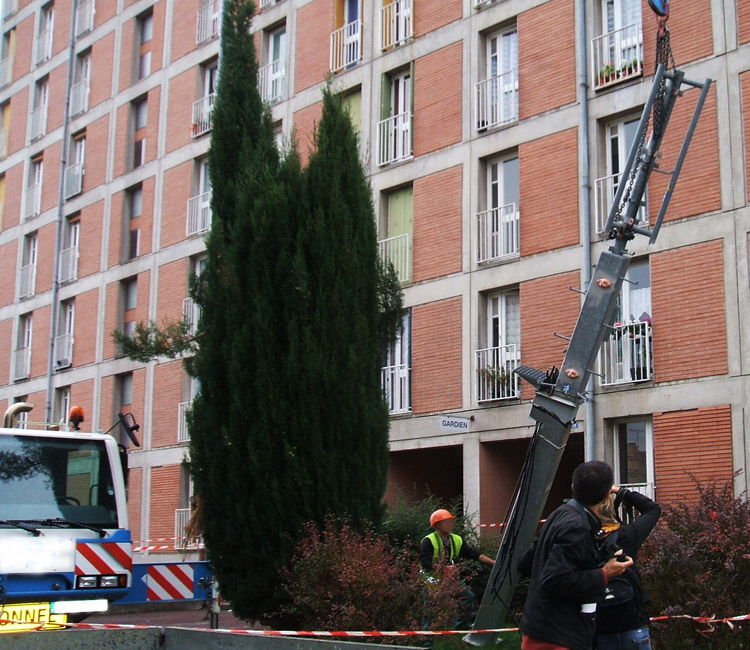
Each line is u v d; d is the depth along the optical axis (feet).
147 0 103.96
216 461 39.63
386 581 34.37
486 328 67.87
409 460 72.38
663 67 34.24
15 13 124.77
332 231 41.06
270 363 39.52
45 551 35.53
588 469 19.70
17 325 113.60
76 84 111.55
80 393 102.94
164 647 20.62
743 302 54.24
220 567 39.14
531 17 67.62
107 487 38.09
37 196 115.03
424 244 71.77
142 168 100.42
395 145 76.13
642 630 20.84
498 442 66.54
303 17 84.99
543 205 64.80
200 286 43.42
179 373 92.38
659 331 57.62
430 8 74.54
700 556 27.91
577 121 63.77
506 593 33.50
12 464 36.60
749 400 53.26
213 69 96.22
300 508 38.37
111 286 101.19
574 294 62.13
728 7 57.26
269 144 44.32
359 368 40.24
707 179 56.75
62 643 19.99
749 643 26.84
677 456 55.72
